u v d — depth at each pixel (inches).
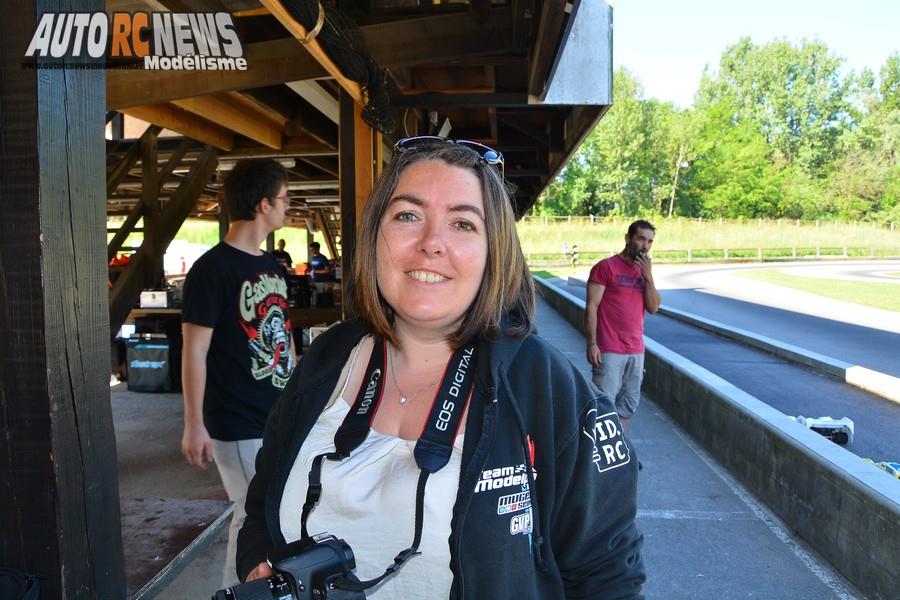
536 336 47.6
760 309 645.3
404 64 146.5
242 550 53.7
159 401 262.1
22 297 44.0
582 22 186.4
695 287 919.7
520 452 42.3
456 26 145.3
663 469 185.3
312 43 100.1
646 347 293.7
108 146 297.6
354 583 40.0
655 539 140.0
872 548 114.8
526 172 395.2
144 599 68.2
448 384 44.6
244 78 144.9
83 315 47.8
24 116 42.8
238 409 93.7
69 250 46.2
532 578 42.0
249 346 93.8
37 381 44.5
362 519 43.4
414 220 46.0
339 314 325.1
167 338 273.3
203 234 1200.2
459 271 44.7
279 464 48.9
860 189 2593.5
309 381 50.2
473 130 319.9
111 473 51.6
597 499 43.8
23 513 45.7
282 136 286.7
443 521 41.6
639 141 2605.8
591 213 2687.0
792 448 145.3
